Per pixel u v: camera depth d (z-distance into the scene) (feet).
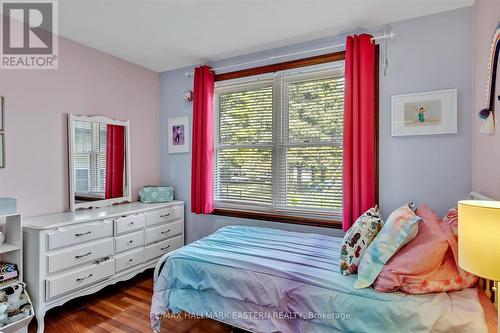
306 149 9.19
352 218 7.85
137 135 11.13
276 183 9.68
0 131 7.31
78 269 7.58
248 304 5.62
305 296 5.07
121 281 9.56
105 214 8.41
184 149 11.43
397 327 4.28
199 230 11.12
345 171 7.88
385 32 7.88
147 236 9.64
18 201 7.67
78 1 6.78
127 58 10.50
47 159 8.32
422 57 7.41
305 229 9.02
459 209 3.63
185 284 6.31
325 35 8.58
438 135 7.26
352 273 5.35
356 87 7.73
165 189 11.09
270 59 9.61
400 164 7.68
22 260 6.82
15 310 6.42
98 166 9.64
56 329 6.90
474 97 6.73
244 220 10.16
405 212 5.46
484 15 6.06
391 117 7.76
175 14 7.39
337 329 4.71
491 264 3.17
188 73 10.87
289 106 9.47
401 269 4.63
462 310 4.12
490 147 5.70
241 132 10.39
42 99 8.20
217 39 8.87
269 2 6.83
